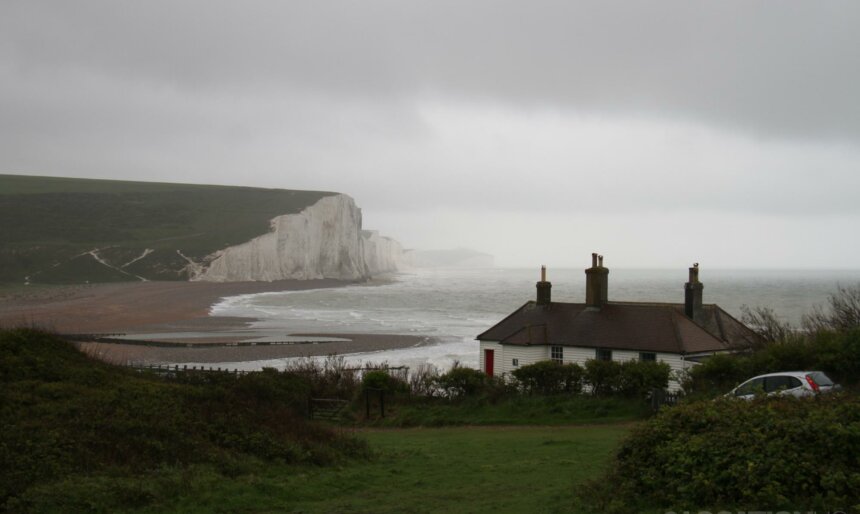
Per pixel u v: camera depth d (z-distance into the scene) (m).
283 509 12.54
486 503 12.80
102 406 15.86
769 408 11.69
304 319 100.38
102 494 11.89
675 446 11.48
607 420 24.33
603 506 11.23
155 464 13.73
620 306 34.19
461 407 26.83
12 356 18.44
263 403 20.50
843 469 9.85
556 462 16.66
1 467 12.22
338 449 17.67
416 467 16.72
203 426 16.08
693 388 25.02
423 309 126.25
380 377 28.09
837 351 23.42
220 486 13.17
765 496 9.70
